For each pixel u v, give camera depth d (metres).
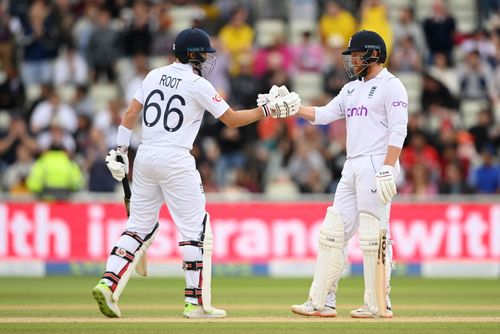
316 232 53.31
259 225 53.25
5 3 71.62
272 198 53.38
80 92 64.75
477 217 53.50
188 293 28.08
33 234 53.06
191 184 27.75
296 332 24.67
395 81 27.97
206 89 27.66
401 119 27.64
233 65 68.69
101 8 71.44
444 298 38.97
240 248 53.22
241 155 61.38
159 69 28.36
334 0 73.88
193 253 27.83
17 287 44.53
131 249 28.02
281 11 74.69
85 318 28.27
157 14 69.81
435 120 65.75
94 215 53.12
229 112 27.98
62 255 53.09
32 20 69.56
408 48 70.00
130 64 68.31
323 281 28.47
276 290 43.56
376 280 28.14
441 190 59.41
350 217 28.55
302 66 68.75
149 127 27.83
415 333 24.70
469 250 53.44
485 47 71.88
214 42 67.06
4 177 62.22
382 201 27.41
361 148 28.17
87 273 53.19
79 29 71.94
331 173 59.41
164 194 28.05
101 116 62.16
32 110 63.53
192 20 69.69
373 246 27.98
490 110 65.12
